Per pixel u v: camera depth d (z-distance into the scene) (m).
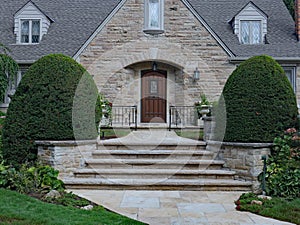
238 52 14.10
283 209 6.07
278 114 8.10
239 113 8.29
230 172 8.25
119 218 5.49
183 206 6.47
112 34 13.93
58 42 14.82
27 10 15.18
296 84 13.91
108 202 6.71
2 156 8.38
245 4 16.09
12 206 5.85
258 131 8.01
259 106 8.11
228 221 5.59
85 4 16.81
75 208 5.98
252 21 15.05
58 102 8.34
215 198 7.11
